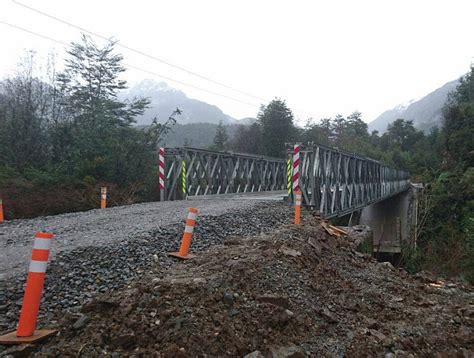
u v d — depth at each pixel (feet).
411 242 101.71
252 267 17.95
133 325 12.23
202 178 60.59
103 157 67.62
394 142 317.22
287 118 183.01
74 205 54.75
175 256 20.45
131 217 31.91
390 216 135.64
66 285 15.98
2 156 68.39
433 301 22.56
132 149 72.13
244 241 23.91
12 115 76.59
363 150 245.45
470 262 75.41
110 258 19.06
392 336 16.29
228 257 19.72
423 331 17.67
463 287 27.73
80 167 64.28
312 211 40.83
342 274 22.91
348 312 17.84
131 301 13.43
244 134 190.19
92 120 82.99
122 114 98.27
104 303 13.20
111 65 97.96
